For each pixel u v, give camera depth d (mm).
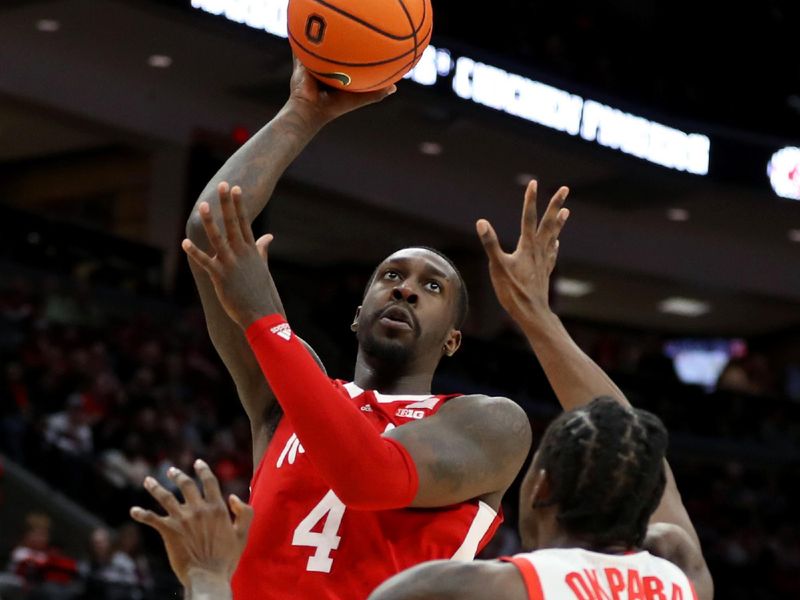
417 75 18875
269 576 3305
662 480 2555
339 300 22125
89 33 18672
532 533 2615
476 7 20469
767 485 24953
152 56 19406
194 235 3457
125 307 19984
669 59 23734
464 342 22281
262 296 3057
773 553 20125
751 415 25547
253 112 21234
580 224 24922
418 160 22906
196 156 20734
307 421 2949
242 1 17156
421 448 3148
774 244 26656
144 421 14766
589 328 30125
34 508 13234
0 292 18188
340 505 3324
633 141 21297
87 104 19719
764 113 24172
